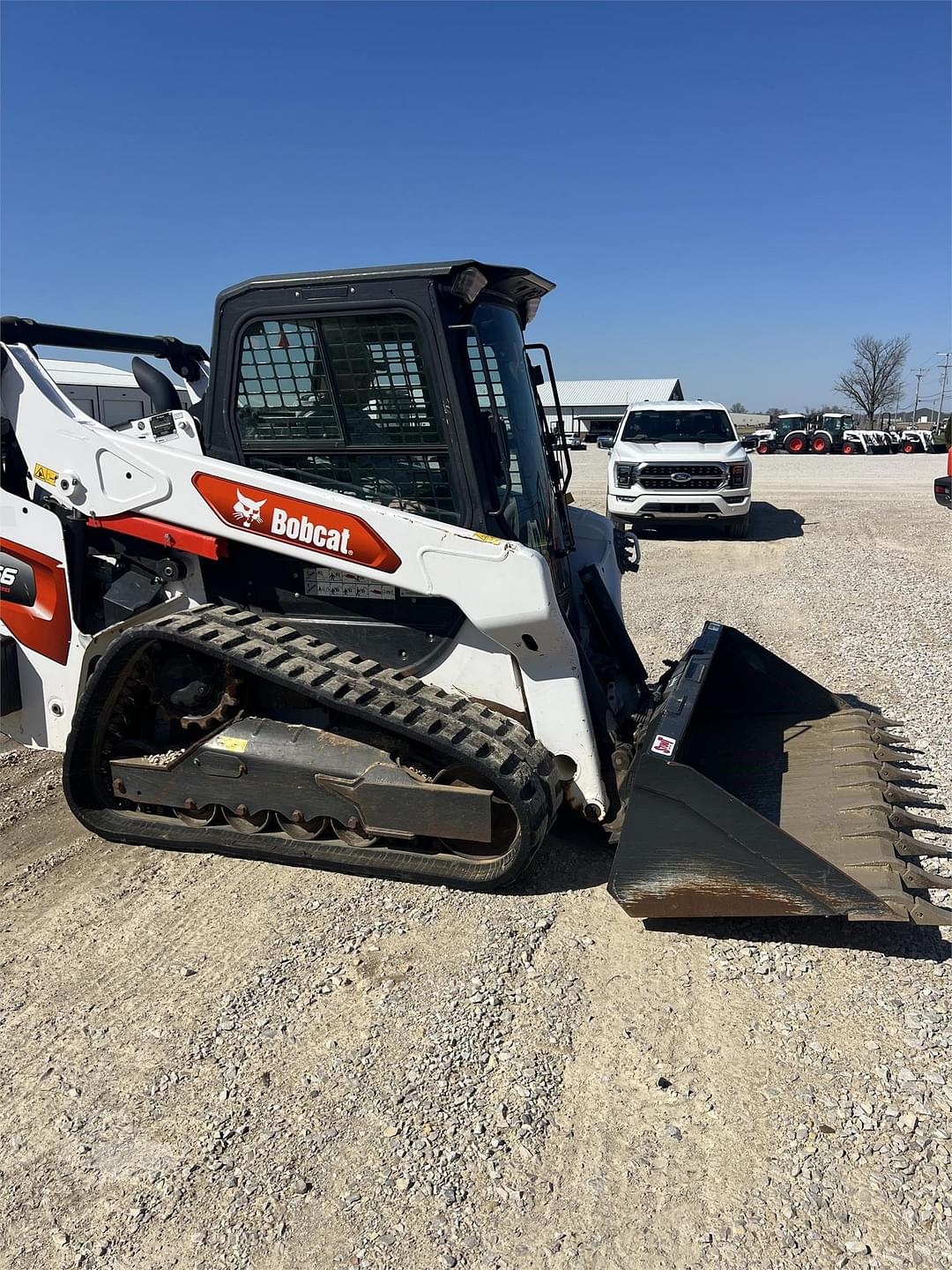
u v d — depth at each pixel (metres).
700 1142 2.50
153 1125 2.62
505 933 3.50
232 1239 2.25
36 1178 2.46
